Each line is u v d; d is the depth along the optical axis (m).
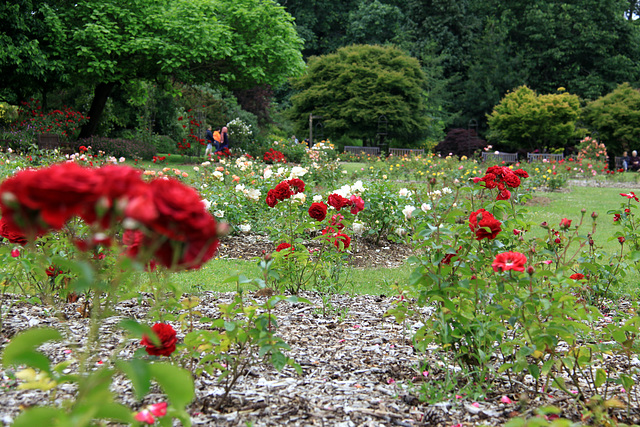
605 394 2.53
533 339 2.31
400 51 36.31
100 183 1.23
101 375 1.45
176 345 2.19
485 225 2.46
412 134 36.47
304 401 2.35
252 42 20.73
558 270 2.41
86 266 1.36
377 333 3.45
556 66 43.75
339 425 2.14
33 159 9.56
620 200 13.09
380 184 7.45
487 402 2.41
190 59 19.59
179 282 4.74
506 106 34.88
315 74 35.72
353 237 7.14
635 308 3.35
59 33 17.78
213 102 31.61
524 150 35.34
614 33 41.97
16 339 1.42
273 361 2.14
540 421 1.58
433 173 15.66
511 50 45.69
